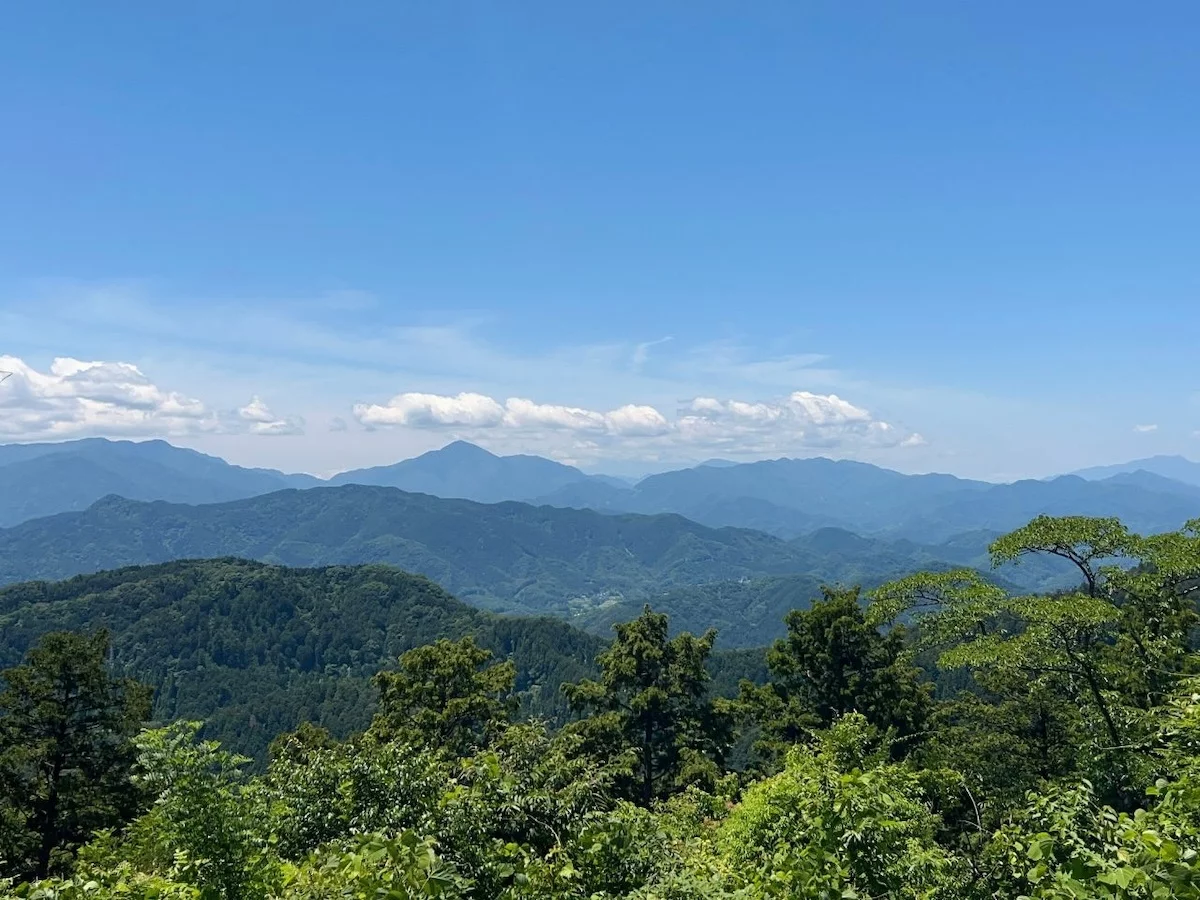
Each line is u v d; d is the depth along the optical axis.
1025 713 15.28
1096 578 14.33
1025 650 12.84
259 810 8.47
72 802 22.36
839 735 12.13
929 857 7.07
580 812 8.38
